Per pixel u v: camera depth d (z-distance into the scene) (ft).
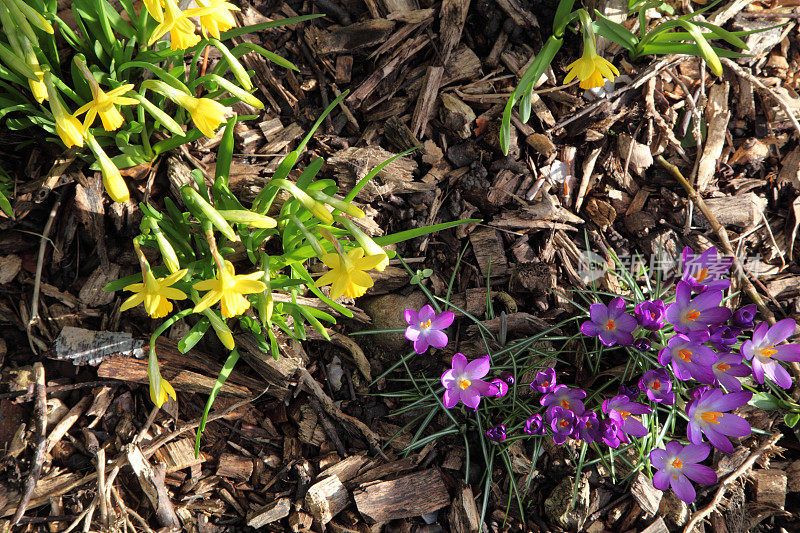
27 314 2.45
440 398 2.53
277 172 2.33
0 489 2.32
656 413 2.47
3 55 2.11
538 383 2.36
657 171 2.72
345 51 2.66
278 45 2.66
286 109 2.65
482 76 2.69
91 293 2.48
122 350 2.45
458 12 2.66
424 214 2.64
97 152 2.14
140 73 2.48
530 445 2.50
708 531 2.47
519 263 2.63
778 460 2.55
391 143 2.67
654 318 2.33
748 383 2.58
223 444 2.48
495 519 2.46
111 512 2.33
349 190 2.59
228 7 2.19
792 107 2.78
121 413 2.45
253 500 2.44
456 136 2.68
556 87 2.68
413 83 2.69
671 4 2.73
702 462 2.53
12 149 2.48
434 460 2.51
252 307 2.49
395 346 2.58
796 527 2.49
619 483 2.47
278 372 2.47
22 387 2.39
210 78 2.28
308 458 2.49
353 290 2.16
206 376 2.49
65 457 2.39
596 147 2.72
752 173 2.77
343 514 2.44
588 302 2.59
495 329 2.58
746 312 2.35
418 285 2.62
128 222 2.48
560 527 2.43
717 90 2.77
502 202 2.64
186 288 2.40
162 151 2.49
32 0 2.32
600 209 2.69
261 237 2.40
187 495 2.42
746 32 2.50
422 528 2.45
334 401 2.55
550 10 2.68
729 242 2.70
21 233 2.46
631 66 2.69
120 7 2.54
